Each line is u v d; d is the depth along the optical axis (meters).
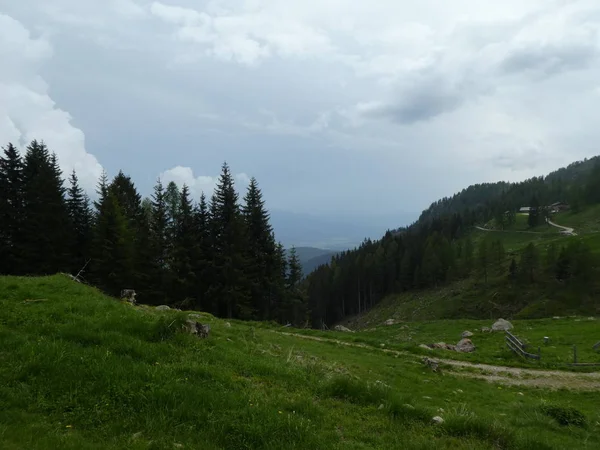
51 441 7.02
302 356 20.03
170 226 68.25
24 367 9.56
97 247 57.59
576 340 36.50
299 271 75.94
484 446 9.88
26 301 15.60
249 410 9.20
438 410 12.60
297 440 8.47
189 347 13.04
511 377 25.53
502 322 46.75
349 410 11.04
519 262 133.75
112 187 71.44
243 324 37.53
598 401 20.75
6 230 57.81
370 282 156.12
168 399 9.12
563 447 11.15
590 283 111.94
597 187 198.50
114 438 7.63
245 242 63.22
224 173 68.31
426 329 56.06
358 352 28.31
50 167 62.47
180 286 60.66
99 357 10.67
